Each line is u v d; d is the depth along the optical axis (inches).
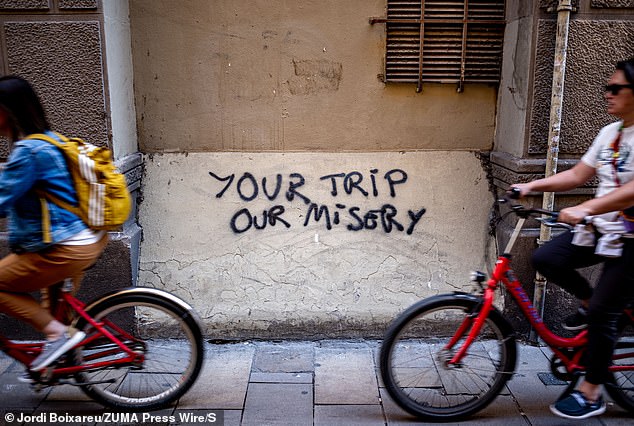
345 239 157.6
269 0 156.1
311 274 154.2
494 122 164.7
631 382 117.6
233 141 162.9
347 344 148.2
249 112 161.3
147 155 162.9
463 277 155.0
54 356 107.1
